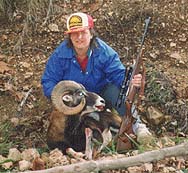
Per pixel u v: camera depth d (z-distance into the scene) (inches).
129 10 252.7
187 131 203.5
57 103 174.2
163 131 203.2
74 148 182.9
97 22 249.3
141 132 182.1
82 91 174.2
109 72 184.1
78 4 258.5
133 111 181.0
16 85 226.7
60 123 180.1
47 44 244.8
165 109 211.0
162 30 245.6
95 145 176.6
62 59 182.2
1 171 165.6
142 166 153.3
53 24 250.7
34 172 90.7
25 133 205.0
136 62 181.2
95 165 88.9
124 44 242.2
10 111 216.1
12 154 173.2
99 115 178.2
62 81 175.0
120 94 181.6
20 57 239.6
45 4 255.9
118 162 88.8
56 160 164.1
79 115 177.3
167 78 220.7
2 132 204.1
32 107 217.9
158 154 88.2
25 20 249.4
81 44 175.6
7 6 255.8
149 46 240.5
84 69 183.8
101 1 258.1
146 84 217.5
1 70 232.4
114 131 181.5
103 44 183.3
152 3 255.1
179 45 241.1
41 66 235.6
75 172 89.0
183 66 231.8
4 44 245.6
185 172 156.6
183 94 216.2
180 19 249.4
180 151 87.7
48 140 185.3
